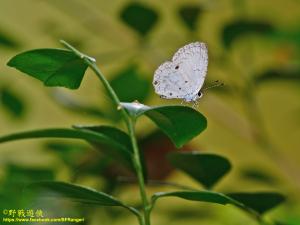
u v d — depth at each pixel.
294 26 0.62
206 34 0.88
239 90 0.62
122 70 0.57
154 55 0.68
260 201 0.42
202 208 0.60
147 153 0.53
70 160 0.54
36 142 0.73
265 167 0.79
